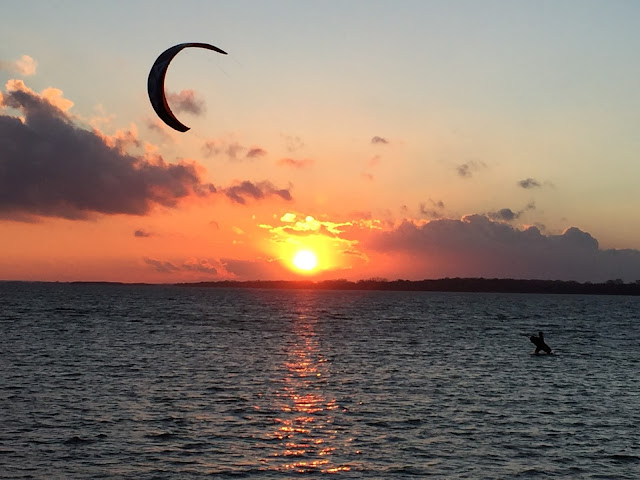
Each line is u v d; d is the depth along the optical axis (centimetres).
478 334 8919
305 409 3456
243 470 2461
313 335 8275
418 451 2739
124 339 7088
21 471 2398
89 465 2483
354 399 3756
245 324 10162
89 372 4572
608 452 2769
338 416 3312
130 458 2572
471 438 2948
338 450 2728
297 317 12625
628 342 8069
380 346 6912
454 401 3747
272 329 9169
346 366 5166
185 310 14462
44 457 2561
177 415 3256
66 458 2556
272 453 2670
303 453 2678
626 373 5050
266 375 4588
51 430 2936
